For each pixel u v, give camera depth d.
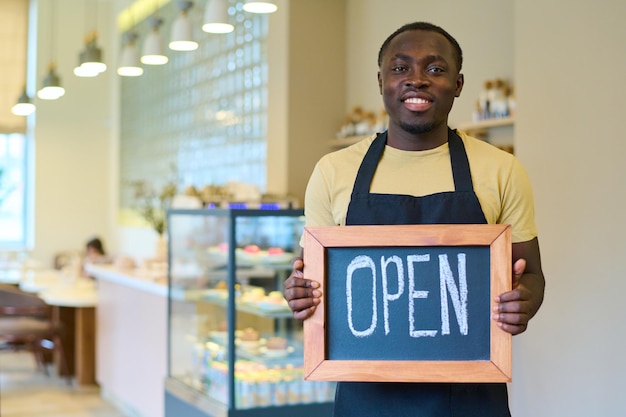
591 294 3.69
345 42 7.06
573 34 3.79
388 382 1.90
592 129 3.69
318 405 4.19
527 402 4.02
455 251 1.81
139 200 10.17
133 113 10.46
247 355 4.10
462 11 5.79
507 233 1.78
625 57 3.54
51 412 6.42
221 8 5.45
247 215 4.07
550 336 3.89
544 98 3.93
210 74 8.33
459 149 1.89
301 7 6.90
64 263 10.43
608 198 3.61
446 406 1.87
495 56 5.48
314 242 1.85
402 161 1.90
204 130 8.49
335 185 1.94
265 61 7.22
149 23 6.59
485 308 1.80
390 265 1.84
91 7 11.04
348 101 7.04
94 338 7.36
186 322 4.67
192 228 4.55
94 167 11.15
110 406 6.62
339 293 1.85
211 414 4.21
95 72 7.21
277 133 6.98
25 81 10.57
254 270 4.12
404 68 1.81
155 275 6.00
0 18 10.50
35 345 7.79
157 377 5.53
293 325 4.20
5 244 11.01
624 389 3.54
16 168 11.02
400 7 6.40
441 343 1.81
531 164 4.00
